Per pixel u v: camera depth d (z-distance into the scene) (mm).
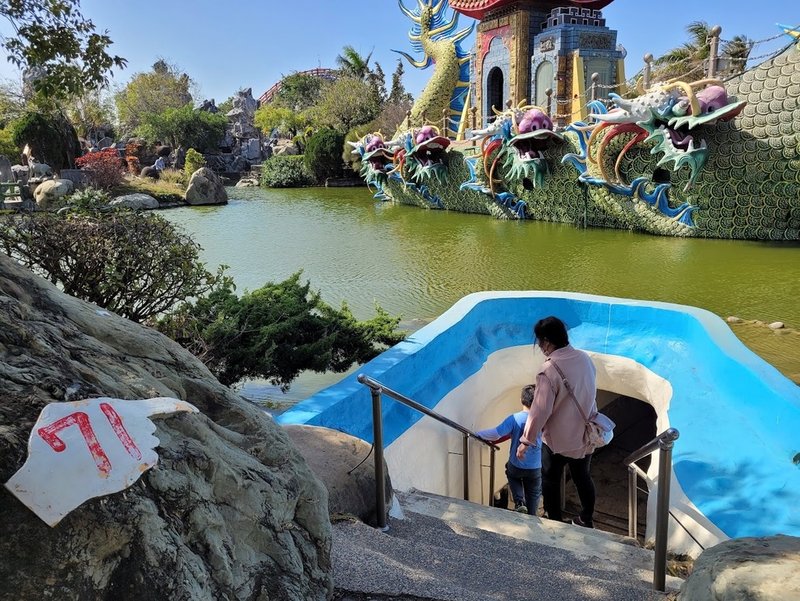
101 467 1422
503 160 23469
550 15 25328
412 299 12383
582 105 23203
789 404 4254
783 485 3820
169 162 48875
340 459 3451
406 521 3494
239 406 2199
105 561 1354
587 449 4289
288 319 6945
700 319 6031
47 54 5262
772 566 1938
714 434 4582
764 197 16891
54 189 27422
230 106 74312
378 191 33781
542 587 2727
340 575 2359
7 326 1633
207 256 17375
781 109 16016
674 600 2576
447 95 33469
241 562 1737
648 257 15812
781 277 13312
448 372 6117
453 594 2289
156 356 2109
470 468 6461
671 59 34344
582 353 4223
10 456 1296
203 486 1686
